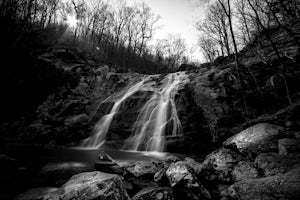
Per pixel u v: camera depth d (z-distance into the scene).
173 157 8.22
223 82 15.09
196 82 16.50
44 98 16.36
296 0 9.42
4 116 13.66
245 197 3.45
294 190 2.93
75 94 18.91
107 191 3.40
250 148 5.42
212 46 33.06
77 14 35.72
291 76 11.91
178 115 14.37
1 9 15.94
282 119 6.55
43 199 3.78
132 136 14.70
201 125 13.20
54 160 8.09
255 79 13.01
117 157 9.87
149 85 20.69
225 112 12.97
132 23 42.62
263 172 4.19
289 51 13.05
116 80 24.08
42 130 13.92
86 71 22.28
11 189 4.58
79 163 7.84
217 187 4.76
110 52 41.09
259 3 11.03
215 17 22.25
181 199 4.20
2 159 6.61
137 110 16.36
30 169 6.40
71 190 3.60
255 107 12.71
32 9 23.23
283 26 10.37
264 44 13.74
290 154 4.20
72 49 24.34
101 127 15.89
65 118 15.87
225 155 5.67
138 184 5.28
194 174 4.82
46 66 17.48
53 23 36.50
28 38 17.78
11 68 14.59
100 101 19.42
